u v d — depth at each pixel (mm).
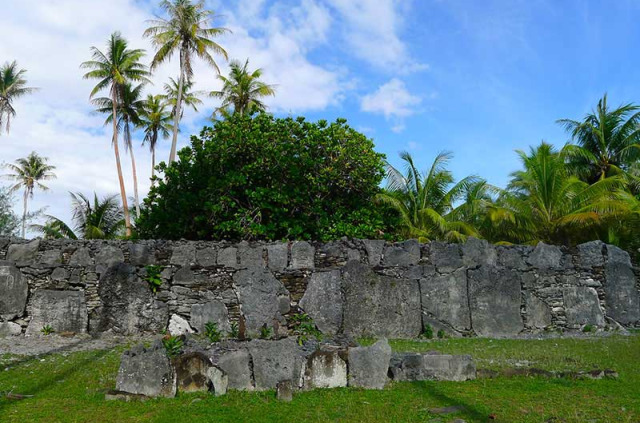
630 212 17109
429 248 12086
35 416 5457
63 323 10672
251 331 10812
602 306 12664
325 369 6707
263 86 28516
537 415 5520
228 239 14609
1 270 10703
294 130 15641
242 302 11031
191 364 6402
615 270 12875
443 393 6363
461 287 11906
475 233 18906
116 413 5570
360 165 15570
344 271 11477
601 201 17531
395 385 6793
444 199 20984
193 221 14625
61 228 25828
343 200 15961
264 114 15953
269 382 6535
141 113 33906
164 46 26719
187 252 11227
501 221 18891
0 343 9594
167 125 38062
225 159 15219
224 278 11164
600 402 6000
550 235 18719
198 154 15539
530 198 19641
